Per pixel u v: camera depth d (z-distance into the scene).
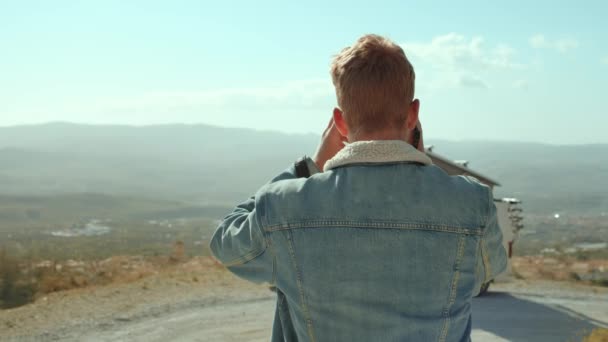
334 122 1.58
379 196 1.41
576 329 9.99
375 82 1.42
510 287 14.15
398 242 1.38
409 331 1.36
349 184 1.44
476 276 1.44
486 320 10.59
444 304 1.38
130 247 58.56
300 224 1.43
